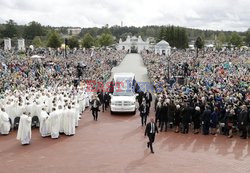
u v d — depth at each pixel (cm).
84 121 2025
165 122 1762
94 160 1312
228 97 1903
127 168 1223
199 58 6006
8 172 1185
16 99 1984
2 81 2819
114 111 2202
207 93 2008
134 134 1708
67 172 1187
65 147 1484
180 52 8512
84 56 6425
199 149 1452
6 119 1670
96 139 1616
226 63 4741
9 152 1409
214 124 1680
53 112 1622
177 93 2156
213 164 1267
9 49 7219
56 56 6109
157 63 5400
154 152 1409
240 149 1452
